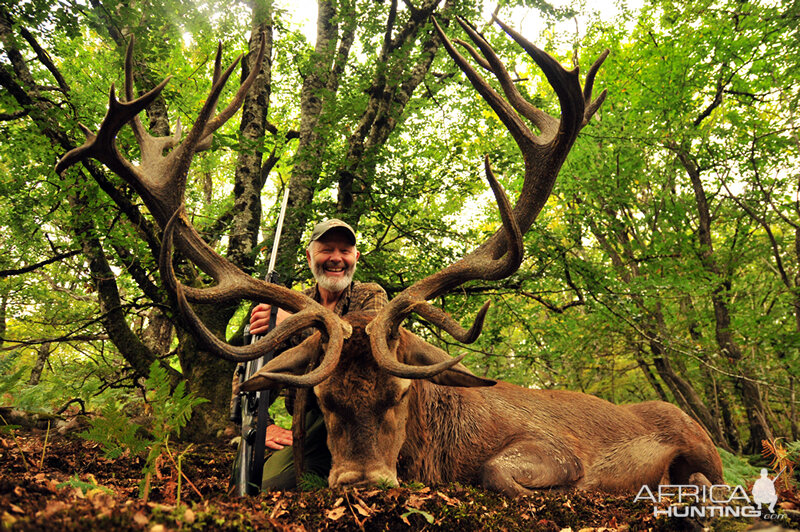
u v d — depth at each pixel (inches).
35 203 261.4
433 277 107.7
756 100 419.2
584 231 331.0
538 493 115.5
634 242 318.3
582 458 140.9
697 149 428.1
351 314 111.0
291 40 366.9
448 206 343.0
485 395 146.3
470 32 108.8
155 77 237.1
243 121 276.2
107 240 249.8
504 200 94.5
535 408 149.3
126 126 220.7
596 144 383.6
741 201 438.3
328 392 101.6
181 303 86.7
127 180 106.3
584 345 414.9
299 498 84.4
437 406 131.4
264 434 108.7
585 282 281.0
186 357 230.4
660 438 158.4
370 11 306.0
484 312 88.6
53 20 194.7
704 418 429.7
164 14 216.8
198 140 111.0
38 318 376.2
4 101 203.5
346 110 260.8
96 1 201.5
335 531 76.0
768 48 384.2
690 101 428.5
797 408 449.7
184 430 209.2
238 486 103.9
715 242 534.6
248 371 122.0
